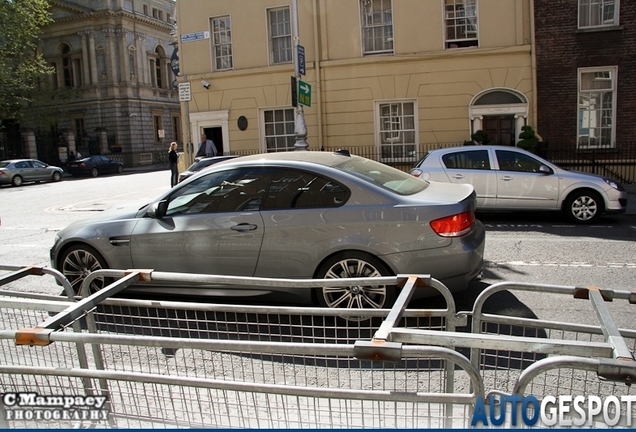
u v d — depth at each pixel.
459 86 16.58
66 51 49.41
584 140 16.12
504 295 5.89
